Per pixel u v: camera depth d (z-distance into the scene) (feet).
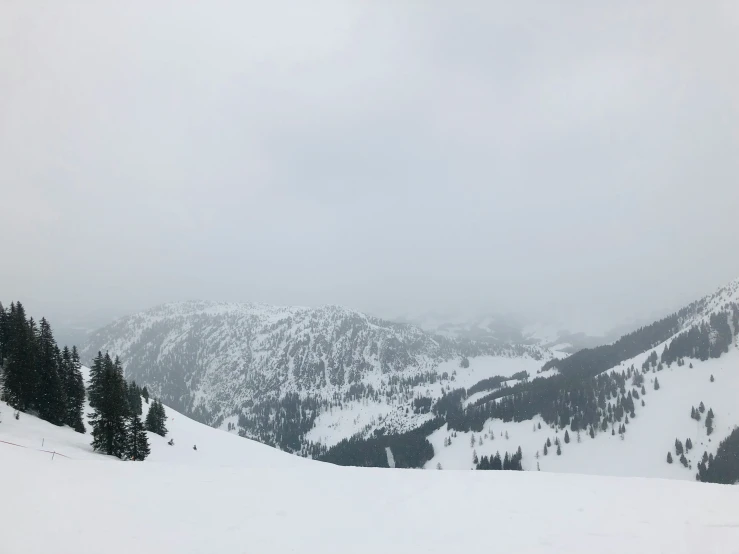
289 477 52.60
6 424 111.45
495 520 38.42
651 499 44.68
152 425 186.91
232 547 31.07
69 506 37.24
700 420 581.94
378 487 49.47
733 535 34.58
